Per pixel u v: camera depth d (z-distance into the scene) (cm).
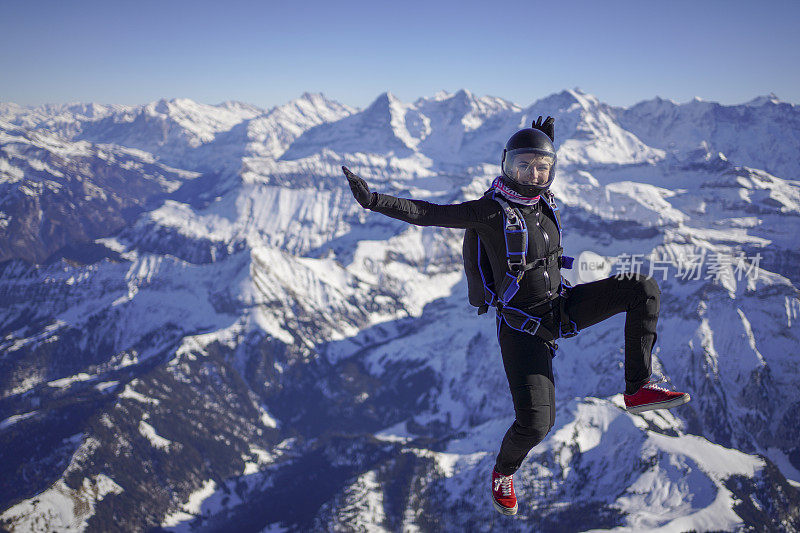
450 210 465
